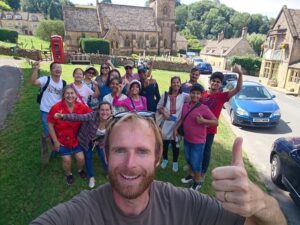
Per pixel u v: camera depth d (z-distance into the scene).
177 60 35.94
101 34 51.78
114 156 1.39
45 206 4.37
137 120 1.45
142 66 6.83
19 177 5.13
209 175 5.73
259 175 6.37
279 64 28.97
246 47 53.25
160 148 1.52
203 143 4.64
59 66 5.51
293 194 5.05
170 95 5.26
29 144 6.49
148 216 1.42
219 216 1.43
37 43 56.19
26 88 12.37
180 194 1.53
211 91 5.16
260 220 1.15
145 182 1.38
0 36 44.75
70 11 51.47
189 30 119.75
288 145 5.66
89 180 4.90
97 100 5.96
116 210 1.40
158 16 59.19
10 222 4.02
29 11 114.06
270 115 10.05
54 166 5.54
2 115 8.66
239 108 10.33
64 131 4.55
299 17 28.38
